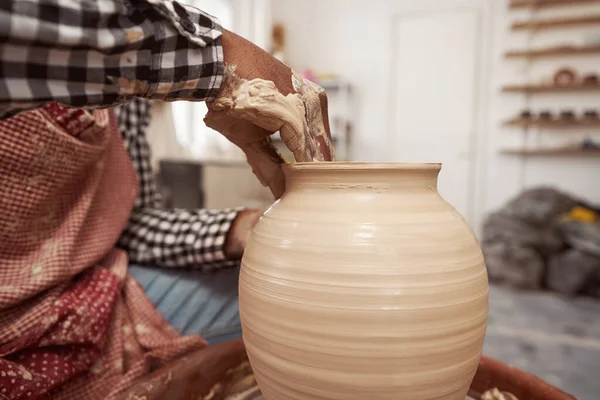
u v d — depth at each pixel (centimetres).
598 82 320
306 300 44
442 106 372
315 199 49
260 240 51
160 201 118
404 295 42
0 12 31
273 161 62
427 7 368
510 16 346
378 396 43
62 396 65
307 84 57
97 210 81
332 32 400
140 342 76
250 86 49
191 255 86
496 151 359
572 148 326
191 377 65
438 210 49
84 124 72
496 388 68
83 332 64
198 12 45
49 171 68
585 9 328
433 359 43
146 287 88
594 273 249
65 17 35
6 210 65
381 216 46
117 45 38
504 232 285
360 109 396
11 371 55
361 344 42
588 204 317
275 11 413
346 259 43
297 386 46
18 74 35
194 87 46
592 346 181
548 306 235
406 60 379
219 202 237
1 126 63
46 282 65
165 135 220
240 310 53
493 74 355
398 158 389
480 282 48
